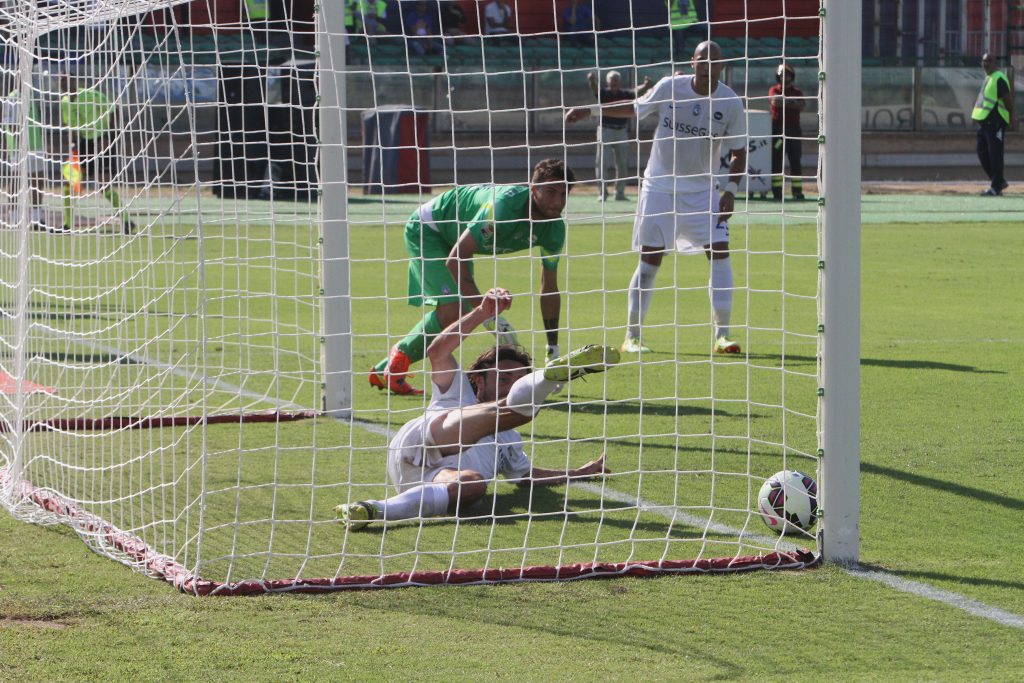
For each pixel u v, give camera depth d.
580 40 117.50
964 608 14.97
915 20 130.38
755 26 118.19
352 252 63.12
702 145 32.97
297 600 15.16
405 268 57.75
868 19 130.12
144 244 55.22
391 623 14.38
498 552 17.23
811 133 117.06
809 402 28.45
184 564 16.19
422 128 95.00
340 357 27.41
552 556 17.11
